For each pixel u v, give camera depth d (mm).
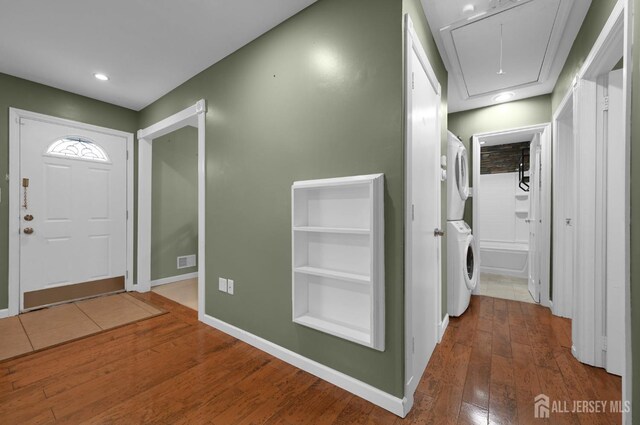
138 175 3631
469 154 3541
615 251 1756
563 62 2428
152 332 2393
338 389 1628
